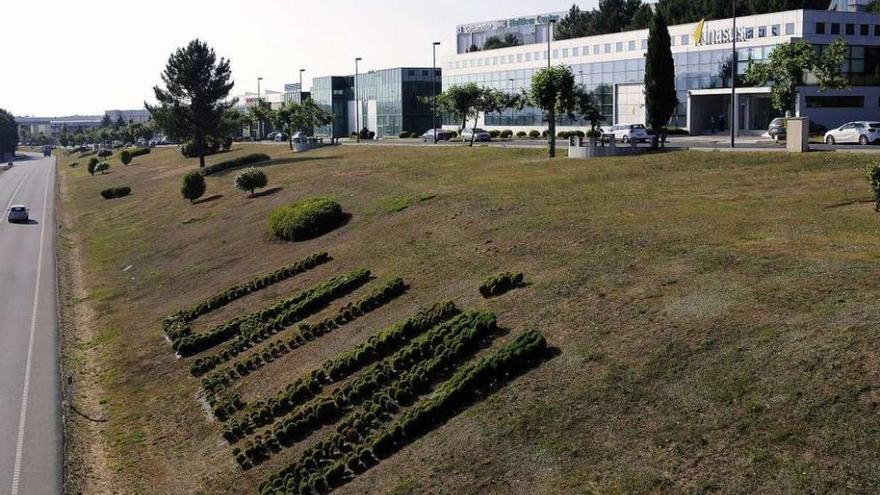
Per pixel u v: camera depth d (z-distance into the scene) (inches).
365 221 1555.1
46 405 1053.8
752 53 2819.9
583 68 3531.0
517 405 717.3
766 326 691.4
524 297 924.6
